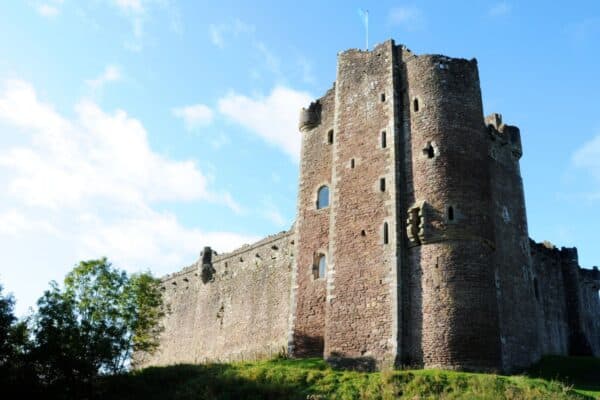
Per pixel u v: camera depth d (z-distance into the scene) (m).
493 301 28.09
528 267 34.94
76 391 29.05
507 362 29.80
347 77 35.16
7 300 30.23
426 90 31.50
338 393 24.38
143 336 40.44
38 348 29.52
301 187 36.09
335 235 31.91
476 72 32.44
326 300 31.06
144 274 39.59
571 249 45.19
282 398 24.34
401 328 27.89
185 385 27.83
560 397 22.78
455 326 26.98
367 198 31.41
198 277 49.16
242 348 41.66
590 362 32.25
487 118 37.09
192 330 48.19
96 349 30.58
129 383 29.83
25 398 28.25
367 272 29.95
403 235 29.67
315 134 36.88
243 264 44.81
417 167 30.27
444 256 28.22
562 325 42.56
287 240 41.19
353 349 28.97
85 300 35.03
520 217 35.59
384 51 34.00
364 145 32.69
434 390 23.62
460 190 29.28
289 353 32.41
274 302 40.44
